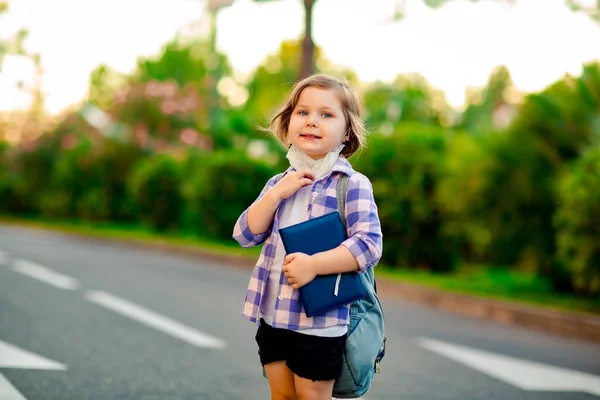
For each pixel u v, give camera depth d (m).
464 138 16.17
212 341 8.52
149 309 10.55
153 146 35.12
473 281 16.14
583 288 14.12
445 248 17.88
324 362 3.49
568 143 14.57
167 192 27.70
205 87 45.16
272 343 3.58
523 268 16.52
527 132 14.75
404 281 15.16
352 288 3.45
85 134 36.78
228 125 34.12
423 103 36.69
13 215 39.72
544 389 7.26
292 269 3.37
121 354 7.56
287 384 3.63
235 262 19.67
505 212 15.01
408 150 17.80
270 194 3.57
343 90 3.68
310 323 3.47
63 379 6.39
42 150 38.53
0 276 13.23
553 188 14.34
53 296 11.24
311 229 3.45
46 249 19.91
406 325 10.71
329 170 3.62
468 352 8.88
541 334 11.01
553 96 14.66
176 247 22.36
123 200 34.09
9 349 7.43
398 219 17.69
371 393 6.65
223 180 24.09
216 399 6.05
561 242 13.30
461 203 15.55
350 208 3.57
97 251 20.66
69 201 35.62
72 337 8.28
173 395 6.11
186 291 12.84
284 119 3.81
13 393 5.83
